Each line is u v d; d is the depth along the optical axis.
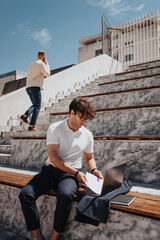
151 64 5.88
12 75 17.55
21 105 5.28
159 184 2.05
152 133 2.58
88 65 7.63
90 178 1.57
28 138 3.14
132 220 1.32
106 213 1.35
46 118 4.74
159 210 1.26
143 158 2.16
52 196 1.70
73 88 6.86
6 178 2.15
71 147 1.68
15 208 1.93
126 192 1.67
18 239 1.80
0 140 4.59
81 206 1.42
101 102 3.77
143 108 2.67
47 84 5.91
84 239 1.50
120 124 2.84
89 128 3.11
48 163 1.78
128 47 9.35
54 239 1.48
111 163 2.34
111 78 5.86
